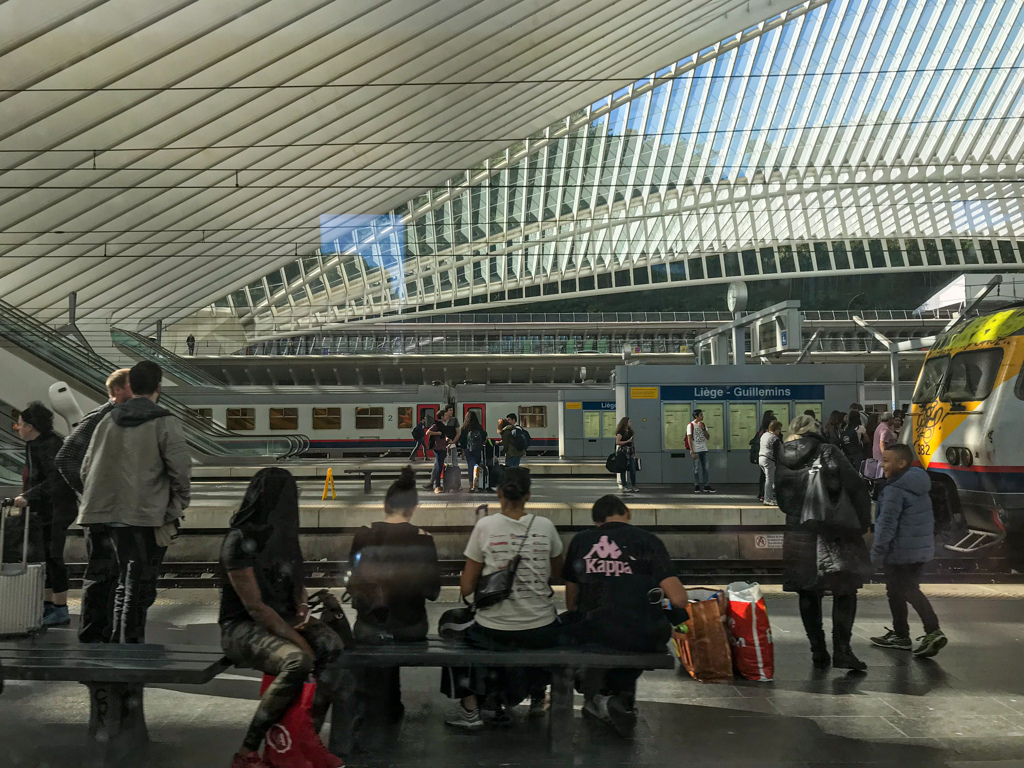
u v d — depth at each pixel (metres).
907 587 5.88
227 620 4.07
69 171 19.42
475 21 19.47
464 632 4.22
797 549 5.51
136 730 4.08
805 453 5.55
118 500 4.48
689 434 13.34
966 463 9.58
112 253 21.41
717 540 7.71
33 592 4.89
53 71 16.66
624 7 22.94
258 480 4.02
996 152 15.01
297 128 21.41
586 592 4.27
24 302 14.54
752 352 17.39
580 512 5.23
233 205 22.25
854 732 4.36
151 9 16.42
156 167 20.44
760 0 26.64
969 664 5.62
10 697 4.39
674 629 5.27
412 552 4.20
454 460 8.76
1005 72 23.72
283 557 4.00
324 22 18.16
